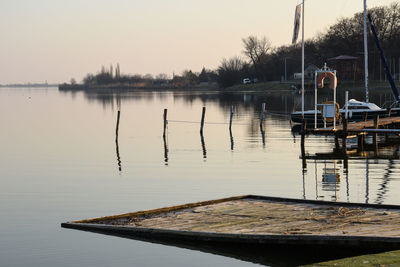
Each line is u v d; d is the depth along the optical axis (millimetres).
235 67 158375
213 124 47438
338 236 11492
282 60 146250
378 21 116625
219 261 11984
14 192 19578
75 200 18094
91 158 28062
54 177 22594
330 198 17266
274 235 11930
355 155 27000
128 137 38312
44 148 32688
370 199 17016
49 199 18328
